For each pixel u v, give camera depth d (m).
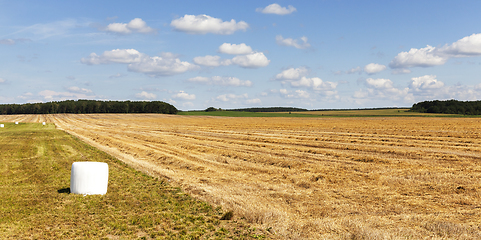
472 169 17.02
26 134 43.56
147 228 9.71
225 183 15.54
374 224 9.64
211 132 46.53
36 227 9.66
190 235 9.11
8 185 14.83
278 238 8.88
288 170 18.33
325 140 32.56
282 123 67.19
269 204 11.96
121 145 31.72
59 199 12.61
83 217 10.62
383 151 24.08
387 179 15.26
